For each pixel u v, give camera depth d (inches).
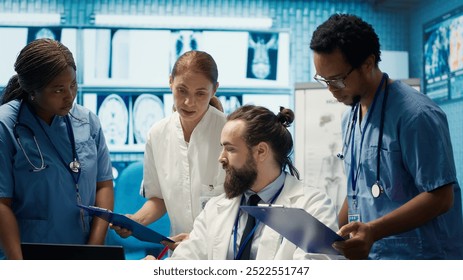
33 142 78.6
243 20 161.3
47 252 58.9
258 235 70.4
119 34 158.1
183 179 87.7
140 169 127.3
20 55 73.7
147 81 158.7
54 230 78.7
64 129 81.4
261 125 69.2
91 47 157.2
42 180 77.9
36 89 73.0
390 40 165.3
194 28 159.9
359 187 74.9
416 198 66.3
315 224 56.8
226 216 72.7
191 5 160.2
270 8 162.4
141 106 158.6
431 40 156.6
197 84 79.5
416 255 69.7
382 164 71.4
